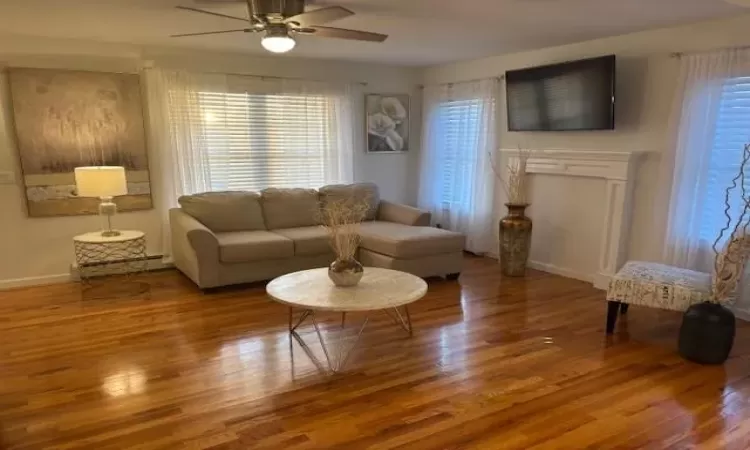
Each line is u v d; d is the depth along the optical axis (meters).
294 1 3.08
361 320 3.85
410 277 3.49
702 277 3.47
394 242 4.61
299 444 2.29
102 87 4.76
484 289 4.66
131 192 5.02
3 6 3.38
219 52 5.25
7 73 4.42
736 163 3.71
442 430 2.40
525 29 4.12
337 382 2.87
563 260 5.13
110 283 4.78
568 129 4.70
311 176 5.95
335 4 3.31
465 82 5.88
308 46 4.95
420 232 4.92
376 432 2.38
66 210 4.79
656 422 2.47
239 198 5.10
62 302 4.23
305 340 3.46
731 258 3.08
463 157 6.01
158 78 4.96
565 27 4.05
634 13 3.58
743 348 3.35
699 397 2.71
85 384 2.83
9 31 4.21
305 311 3.85
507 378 2.93
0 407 2.59
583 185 4.83
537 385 2.84
